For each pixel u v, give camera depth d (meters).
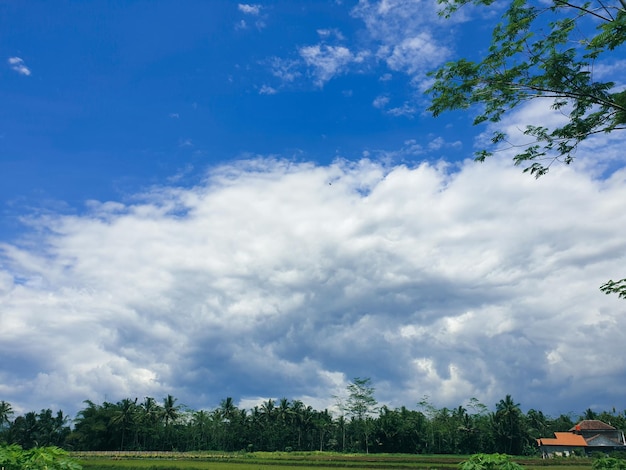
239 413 121.31
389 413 105.56
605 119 9.93
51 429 104.62
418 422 105.25
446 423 106.94
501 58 9.83
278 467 56.66
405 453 102.19
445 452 102.69
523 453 99.81
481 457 7.39
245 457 87.12
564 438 95.50
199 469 51.88
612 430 98.94
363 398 111.88
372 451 106.31
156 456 90.44
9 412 101.88
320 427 119.19
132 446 108.25
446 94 10.75
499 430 101.12
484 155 11.36
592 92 9.55
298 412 122.44
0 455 6.58
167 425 115.25
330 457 85.69
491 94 10.39
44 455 6.77
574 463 66.19
